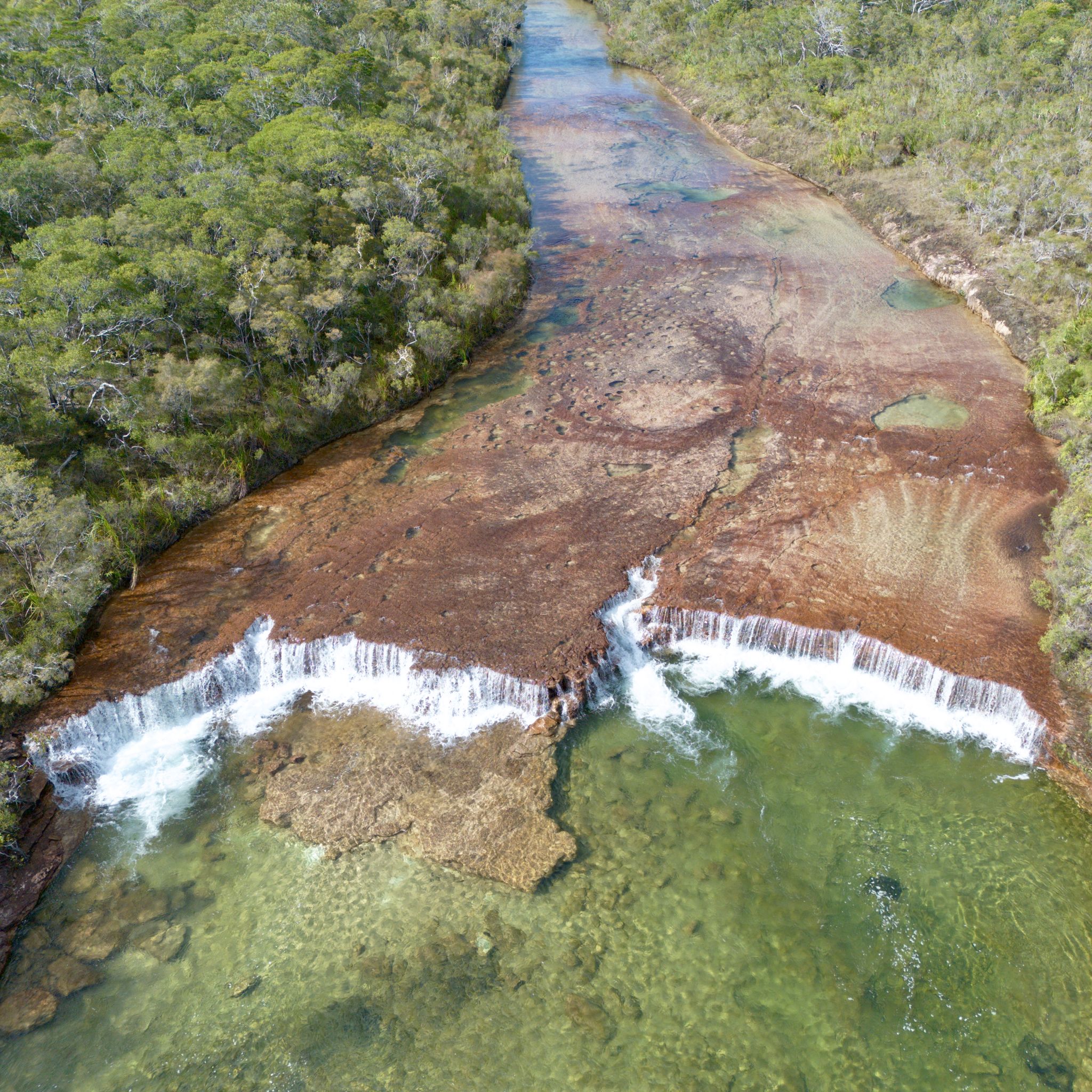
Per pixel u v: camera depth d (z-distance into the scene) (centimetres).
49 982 1980
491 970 1972
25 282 3198
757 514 3128
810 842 2212
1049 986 1906
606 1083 1775
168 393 3200
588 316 4688
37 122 4634
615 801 2316
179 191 4091
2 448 2761
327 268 3831
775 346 4266
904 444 3462
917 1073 1780
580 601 2781
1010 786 2320
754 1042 1836
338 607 2803
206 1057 1847
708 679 2659
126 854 2238
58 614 2664
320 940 2042
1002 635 2605
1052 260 4438
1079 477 3120
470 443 3650
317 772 2419
